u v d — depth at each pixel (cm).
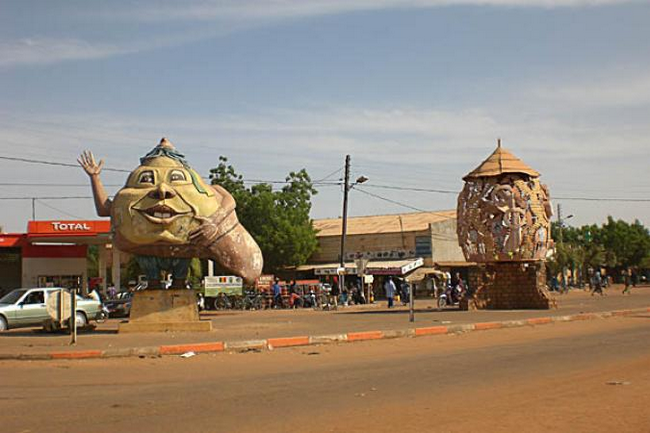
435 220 5978
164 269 2200
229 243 2202
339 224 6506
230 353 1588
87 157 2252
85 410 922
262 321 2709
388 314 3059
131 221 2098
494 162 2966
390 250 5750
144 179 2130
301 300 4569
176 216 2111
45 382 1184
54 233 4550
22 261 4734
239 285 4338
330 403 942
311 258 6156
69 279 4866
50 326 2234
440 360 1389
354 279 5791
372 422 816
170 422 838
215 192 2270
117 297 3825
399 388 1055
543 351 1502
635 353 1431
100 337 1975
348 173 4612
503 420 814
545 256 2983
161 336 1980
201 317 3253
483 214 2953
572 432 754
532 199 2930
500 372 1198
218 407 930
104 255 5062
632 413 843
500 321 2227
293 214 5966
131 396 1029
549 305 2989
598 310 2805
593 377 1122
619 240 9125
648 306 3103
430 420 820
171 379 1208
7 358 1488
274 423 823
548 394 977
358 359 1449
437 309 3425
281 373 1258
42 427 820
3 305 2500
